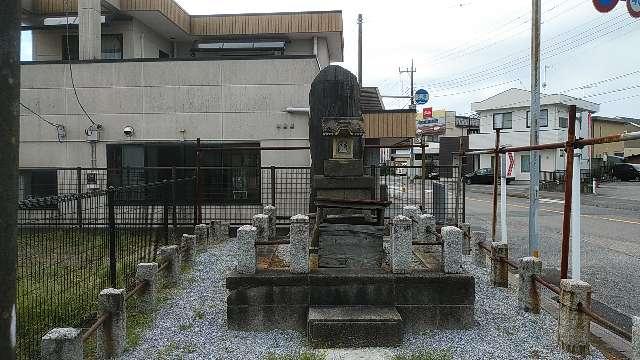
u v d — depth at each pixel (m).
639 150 52.44
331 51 22.19
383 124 17.56
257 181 13.65
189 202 13.69
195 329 5.88
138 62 13.88
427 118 40.44
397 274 5.95
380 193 12.27
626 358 5.02
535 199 9.47
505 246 7.86
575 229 5.96
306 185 13.52
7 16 2.32
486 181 40.94
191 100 13.84
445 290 5.89
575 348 5.11
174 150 13.91
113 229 6.52
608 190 31.64
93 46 14.45
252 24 18.70
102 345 5.04
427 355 5.01
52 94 13.98
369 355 5.11
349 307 5.80
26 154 14.09
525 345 5.34
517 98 39.12
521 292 6.59
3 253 2.33
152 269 6.50
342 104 9.45
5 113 2.32
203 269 8.88
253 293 5.85
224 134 13.79
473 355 5.08
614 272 9.32
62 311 6.10
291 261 5.95
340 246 7.14
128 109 13.93
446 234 6.02
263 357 5.07
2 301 2.34
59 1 16.53
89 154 14.02
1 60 2.30
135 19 16.53
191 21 18.72
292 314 5.86
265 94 13.70
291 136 13.65
